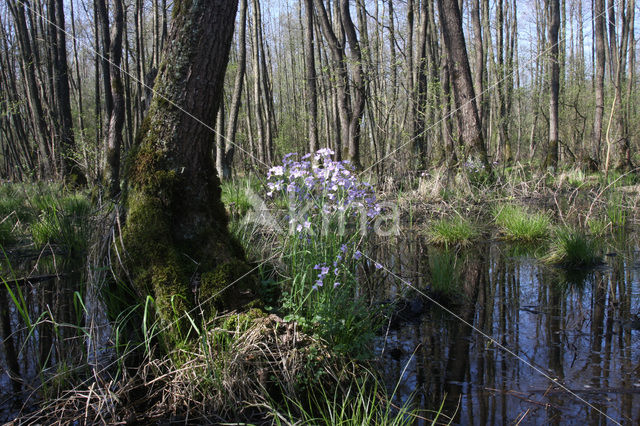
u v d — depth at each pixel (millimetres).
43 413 2369
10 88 17469
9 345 3213
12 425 2240
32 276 4828
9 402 2479
